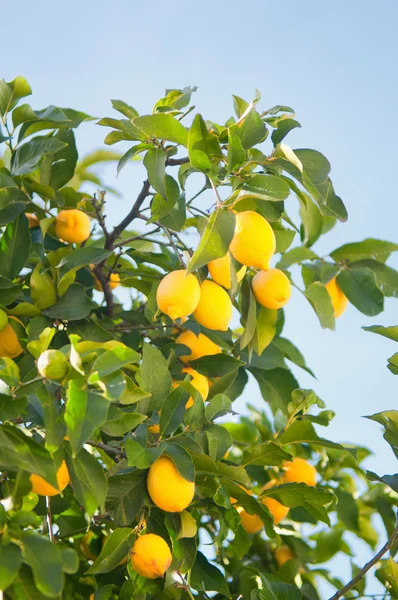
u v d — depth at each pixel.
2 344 2.77
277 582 2.81
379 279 3.01
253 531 2.98
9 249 2.84
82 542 2.87
